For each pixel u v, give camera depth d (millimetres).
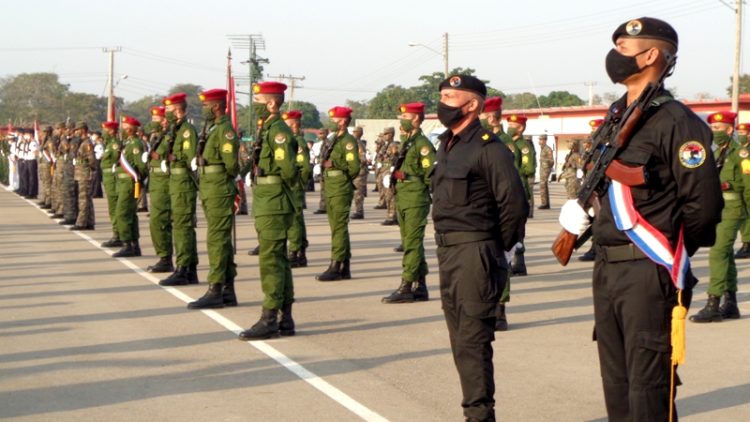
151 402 6395
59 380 6945
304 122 90250
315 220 21312
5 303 10125
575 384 6938
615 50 4316
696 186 4016
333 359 7625
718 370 7387
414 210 10164
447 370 7277
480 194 5457
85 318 9273
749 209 9703
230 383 6883
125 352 7832
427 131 43812
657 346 4156
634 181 4125
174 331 8656
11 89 117000
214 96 9508
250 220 21125
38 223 19922
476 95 5531
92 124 112500
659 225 4156
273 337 8375
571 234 4445
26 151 28281
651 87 4121
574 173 19734
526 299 10719
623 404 4375
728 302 9516
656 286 4141
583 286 11695
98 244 15930
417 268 10273
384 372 7215
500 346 8211
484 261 5414
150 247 15391
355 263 13828
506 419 6090
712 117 9219
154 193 12219
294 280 12094
